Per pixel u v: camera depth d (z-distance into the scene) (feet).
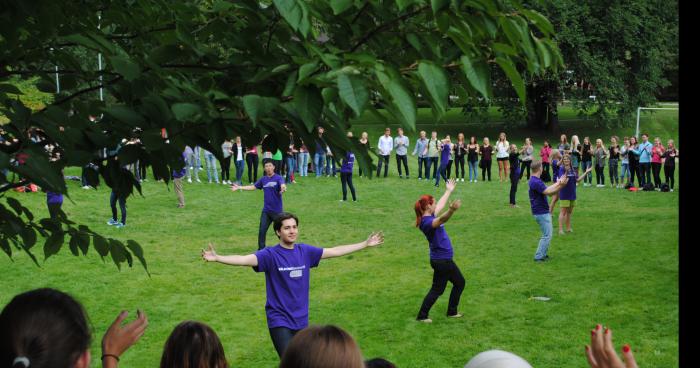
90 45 11.22
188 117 9.52
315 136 9.78
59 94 13.44
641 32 149.89
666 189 88.02
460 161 98.78
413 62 10.50
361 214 73.10
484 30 9.49
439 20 9.41
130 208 72.13
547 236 50.34
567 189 59.82
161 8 12.71
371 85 8.53
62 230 14.38
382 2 10.30
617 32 147.23
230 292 44.19
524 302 40.40
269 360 32.40
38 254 52.80
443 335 34.91
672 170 88.07
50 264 50.47
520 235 60.64
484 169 98.68
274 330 25.85
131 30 13.85
